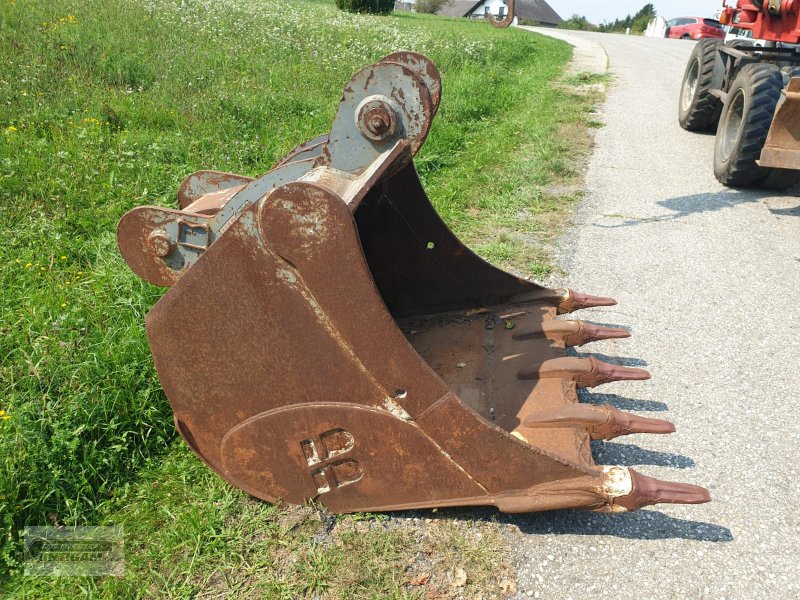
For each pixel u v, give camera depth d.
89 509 2.36
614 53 18.09
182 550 2.19
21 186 4.48
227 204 2.21
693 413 2.94
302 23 12.92
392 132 2.14
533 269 4.24
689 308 3.87
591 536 2.26
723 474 2.57
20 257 3.77
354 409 2.08
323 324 1.97
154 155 5.31
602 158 6.99
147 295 3.39
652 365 3.29
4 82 6.23
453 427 2.04
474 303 3.31
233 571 2.11
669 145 7.62
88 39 7.95
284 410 2.11
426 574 2.08
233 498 2.34
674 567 2.15
